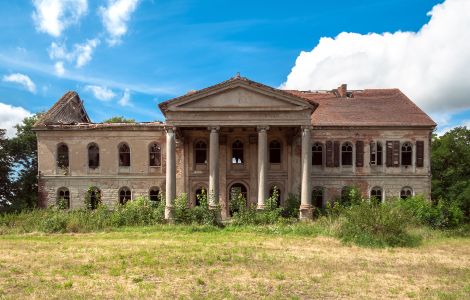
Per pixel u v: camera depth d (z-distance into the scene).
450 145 41.72
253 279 12.51
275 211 28.28
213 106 30.02
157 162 35.00
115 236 22.78
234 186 34.44
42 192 34.62
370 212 20.41
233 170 34.28
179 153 34.41
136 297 10.45
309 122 29.91
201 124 30.09
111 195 34.75
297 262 15.14
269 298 10.44
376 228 20.14
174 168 29.97
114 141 34.94
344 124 34.69
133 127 34.84
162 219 28.55
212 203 29.11
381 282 12.27
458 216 27.28
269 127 30.36
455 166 41.72
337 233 21.89
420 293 11.12
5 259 15.52
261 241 20.70
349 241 20.16
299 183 34.00
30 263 14.76
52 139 34.91
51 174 34.69
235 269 13.88
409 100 38.69
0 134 39.31
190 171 34.41
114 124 34.78
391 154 35.00
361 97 39.72
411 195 35.00
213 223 27.34
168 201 29.59
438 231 25.00
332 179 34.91
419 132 35.09
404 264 15.06
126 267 14.14
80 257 15.91
